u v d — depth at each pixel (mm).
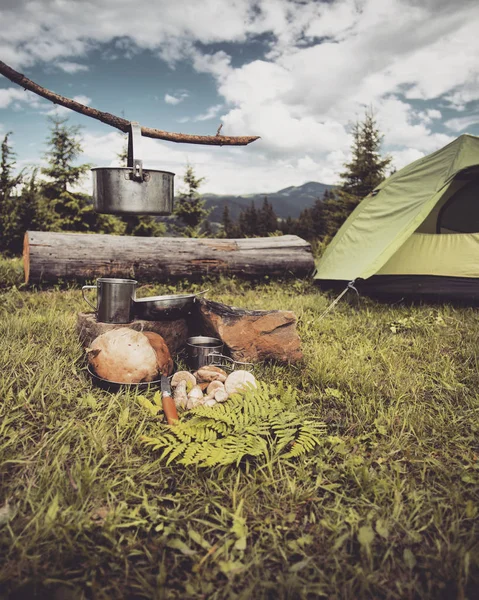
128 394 2727
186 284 6781
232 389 2879
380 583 1550
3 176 11273
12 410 2480
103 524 1762
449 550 1674
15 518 1761
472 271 5250
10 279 6164
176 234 22484
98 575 1549
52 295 5633
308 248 7578
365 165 20766
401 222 5484
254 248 7277
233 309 3561
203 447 2201
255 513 1884
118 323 3332
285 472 2152
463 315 4852
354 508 1934
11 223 11133
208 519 1859
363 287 5930
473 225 5531
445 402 2918
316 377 3230
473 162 5109
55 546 1612
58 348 3408
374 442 2449
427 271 5480
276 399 2660
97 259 6320
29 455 2139
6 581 1477
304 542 1714
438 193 5215
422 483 2113
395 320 4727
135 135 2633
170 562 1633
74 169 17609
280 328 3514
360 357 3676
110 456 2203
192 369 3389
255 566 1599
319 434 2516
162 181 2773
